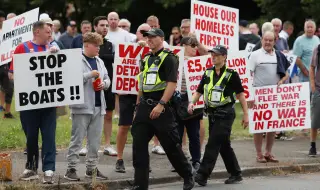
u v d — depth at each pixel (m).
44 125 27.27
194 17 32.88
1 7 79.25
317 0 58.22
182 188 28.47
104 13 74.50
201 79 29.78
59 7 79.88
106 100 33.66
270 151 33.41
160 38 25.84
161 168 31.38
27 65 26.77
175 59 25.61
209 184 29.28
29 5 80.25
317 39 42.38
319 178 30.86
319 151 36.59
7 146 34.81
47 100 26.95
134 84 29.92
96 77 27.69
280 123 33.53
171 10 75.75
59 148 35.16
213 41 33.34
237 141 39.44
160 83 25.58
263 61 33.84
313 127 35.12
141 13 76.12
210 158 28.61
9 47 34.47
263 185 28.95
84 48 28.09
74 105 27.64
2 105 45.25
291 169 32.53
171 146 25.72
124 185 28.42
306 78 42.38
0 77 42.38
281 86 33.75
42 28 27.38
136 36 36.78
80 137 27.81
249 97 32.19
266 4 62.62
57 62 26.98
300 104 33.78
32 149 27.62
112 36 37.34
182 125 30.53
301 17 62.41
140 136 25.58
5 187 26.12
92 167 28.28
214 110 28.69
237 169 29.47
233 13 33.72
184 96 30.89
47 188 26.80
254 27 45.94
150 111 25.52
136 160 25.61
